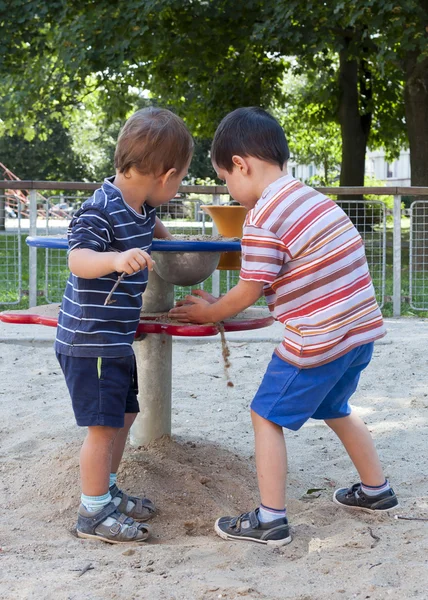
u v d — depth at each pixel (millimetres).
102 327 2576
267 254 2553
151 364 3373
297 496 3164
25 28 12531
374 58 14828
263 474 2605
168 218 8008
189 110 15930
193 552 2443
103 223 2508
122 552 2473
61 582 2172
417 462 3625
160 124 2609
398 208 8180
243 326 2916
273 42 11594
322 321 2562
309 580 2148
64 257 10562
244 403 4680
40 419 4250
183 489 3031
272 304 2680
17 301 8305
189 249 2766
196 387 5066
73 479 3057
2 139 34469
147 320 2904
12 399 4734
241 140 2676
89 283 2564
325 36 11727
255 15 12492
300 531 2664
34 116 17047
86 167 38250
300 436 4062
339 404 2836
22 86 15688
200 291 2920
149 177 2623
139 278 2650
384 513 2885
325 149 28734
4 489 3125
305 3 11211
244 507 2990
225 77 14641
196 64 13445
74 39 12039
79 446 3344
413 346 6145
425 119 13305
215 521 2820
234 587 2090
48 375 5398
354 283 2625
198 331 2730
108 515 2668
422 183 13406
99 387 2596
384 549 2375
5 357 5910
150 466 3146
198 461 3303
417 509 2883
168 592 2080
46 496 3018
